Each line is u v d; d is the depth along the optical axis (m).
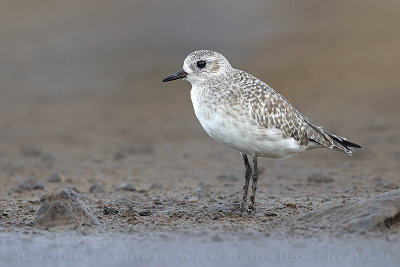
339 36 30.17
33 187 14.05
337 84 24.73
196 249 8.92
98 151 19.08
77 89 28.14
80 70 30.53
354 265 8.26
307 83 25.11
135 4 39.66
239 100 10.46
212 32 33.81
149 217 10.76
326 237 9.16
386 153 17.22
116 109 24.92
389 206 9.45
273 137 10.62
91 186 13.92
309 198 12.45
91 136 21.17
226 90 10.59
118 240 9.37
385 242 8.90
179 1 39.22
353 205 9.78
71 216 10.12
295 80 25.52
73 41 34.72
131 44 33.41
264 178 14.97
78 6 40.75
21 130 22.11
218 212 10.90
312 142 11.33
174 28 35.03
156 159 17.80
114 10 39.16
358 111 21.88
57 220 10.10
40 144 20.12
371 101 22.81
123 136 21.11
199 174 15.88
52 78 29.80
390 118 20.97
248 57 29.03
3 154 18.78
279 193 13.18
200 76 11.04
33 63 31.86
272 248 8.88
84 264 8.52
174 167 16.77
